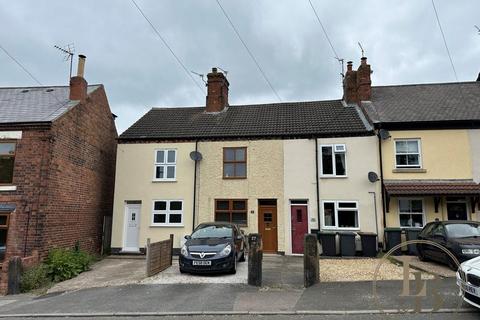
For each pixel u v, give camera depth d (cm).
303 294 908
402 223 1602
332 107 1995
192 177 1784
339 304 812
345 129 1708
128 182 1817
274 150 1745
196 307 822
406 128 1661
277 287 990
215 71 2111
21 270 1128
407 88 2025
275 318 743
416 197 1594
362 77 1931
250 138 1772
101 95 1852
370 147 1667
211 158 1789
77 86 1633
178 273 1207
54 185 1386
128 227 1800
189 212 1755
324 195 1667
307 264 1004
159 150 1834
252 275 1020
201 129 1873
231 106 2147
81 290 1052
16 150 1368
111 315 791
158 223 1766
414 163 1650
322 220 1650
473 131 1628
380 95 1973
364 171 1653
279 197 1703
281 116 1953
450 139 1634
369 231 1599
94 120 1761
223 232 1293
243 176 1752
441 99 1831
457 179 1602
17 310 866
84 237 1633
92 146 1736
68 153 1499
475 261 753
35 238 1294
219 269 1142
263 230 1705
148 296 928
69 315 801
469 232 1165
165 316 775
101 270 1369
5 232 1316
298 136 1736
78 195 1586
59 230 1420
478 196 1507
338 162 1697
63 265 1256
